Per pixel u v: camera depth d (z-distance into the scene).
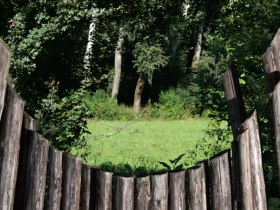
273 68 3.98
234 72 4.19
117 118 37.12
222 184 4.03
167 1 12.32
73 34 10.73
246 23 7.83
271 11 6.82
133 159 17.33
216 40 7.33
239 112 4.13
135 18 12.11
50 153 3.86
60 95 10.95
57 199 3.85
